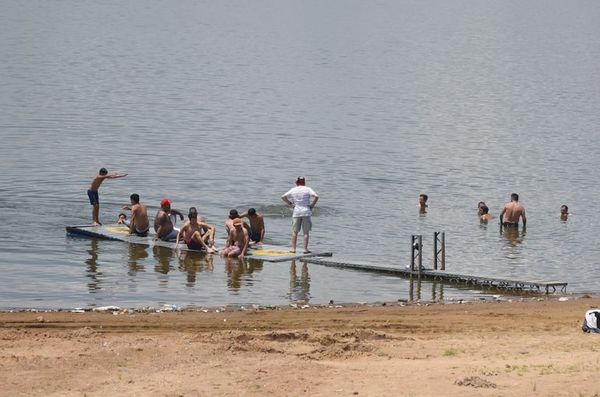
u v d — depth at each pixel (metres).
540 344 26.25
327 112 103.00
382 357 24.45
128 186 61.53
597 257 47.03
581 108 109.88
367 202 59.53
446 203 60.22
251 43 182.12
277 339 26.36
